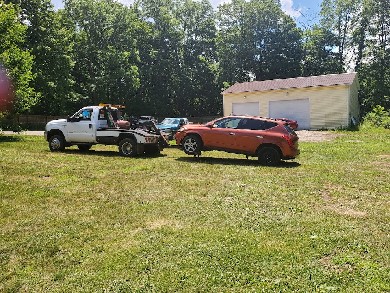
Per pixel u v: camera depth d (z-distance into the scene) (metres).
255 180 8.64
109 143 13.55
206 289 3.48
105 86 43.25
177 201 6.70
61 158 12.05
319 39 51.72
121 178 8.87
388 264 4.04
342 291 3.43
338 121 26.67
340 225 5.36
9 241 4.78
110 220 5.64
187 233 5.00
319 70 50.78
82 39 43.56
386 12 46.28
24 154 12.77
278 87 28.55
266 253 4.29
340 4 50.59
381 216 5.82
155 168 10.36
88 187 7.87
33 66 32.34
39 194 7.19
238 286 3.54
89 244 4.68
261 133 11.39
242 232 5.05
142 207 6.32
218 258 4.16
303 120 28.00
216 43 53.12
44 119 39.03
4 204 6.46
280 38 51.78
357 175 9.38
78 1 44.56
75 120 13.99
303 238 4.81
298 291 3.44
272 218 5.70
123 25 47.34
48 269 3.99
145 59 51.50
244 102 30.19
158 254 4.29
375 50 46.44
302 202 6.68
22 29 23.20
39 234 5.02
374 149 14.79
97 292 3.46
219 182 8.42
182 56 55.03
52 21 35.88
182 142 12.62
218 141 11.99
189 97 54.22
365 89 45.41
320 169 10.31
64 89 37.16
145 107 49.78
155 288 3.51
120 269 3.92
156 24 53.22
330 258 4.21
